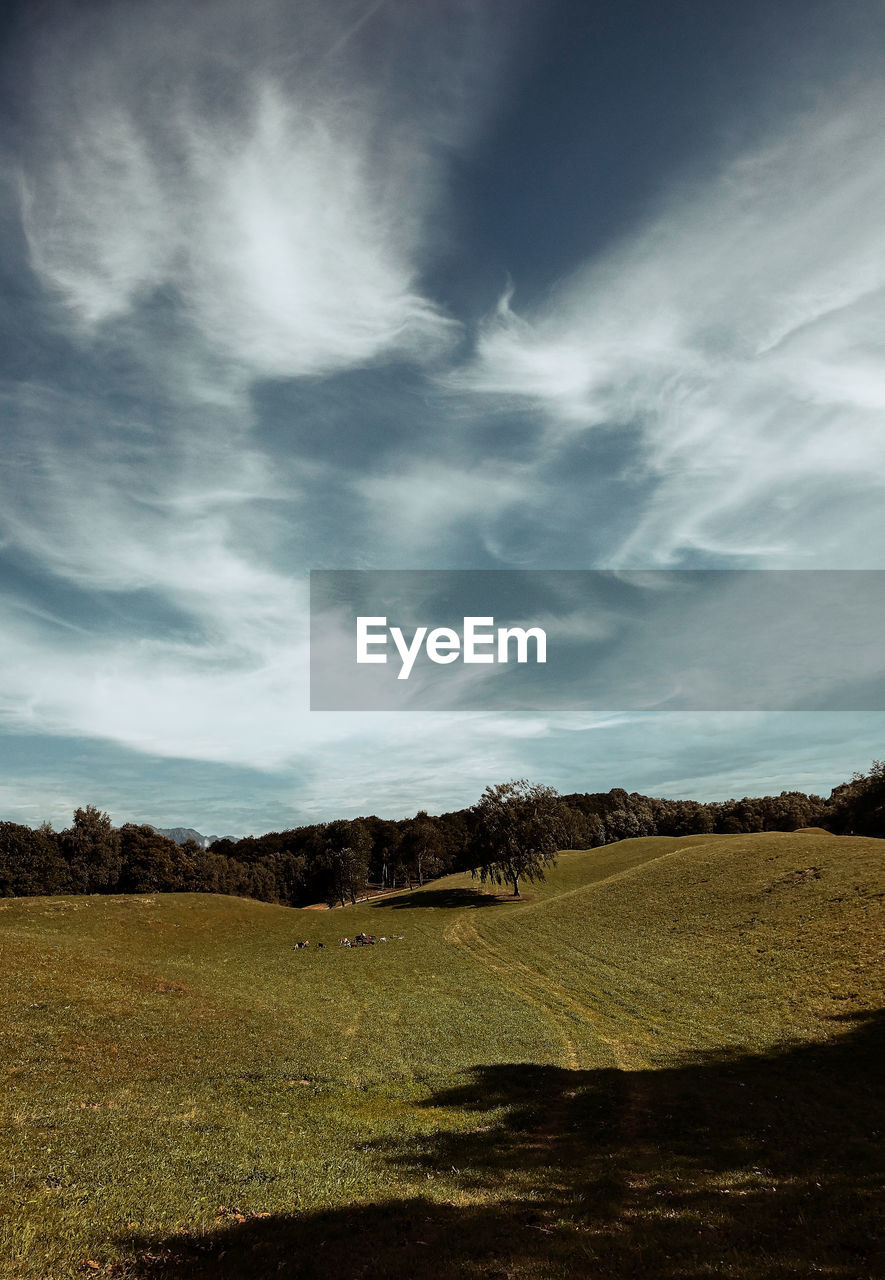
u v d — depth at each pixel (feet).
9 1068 65.77
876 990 93.97
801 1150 52.65
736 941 134.72
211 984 123.65
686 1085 71.10
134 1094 64.18
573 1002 114.11
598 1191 46.32
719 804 552.82
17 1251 33.32
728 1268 35.42
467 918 231.50
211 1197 43.04
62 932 181.68
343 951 178.81
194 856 417.49
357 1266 35.42
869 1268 34.76
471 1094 70.49
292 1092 69.72
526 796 281.33
